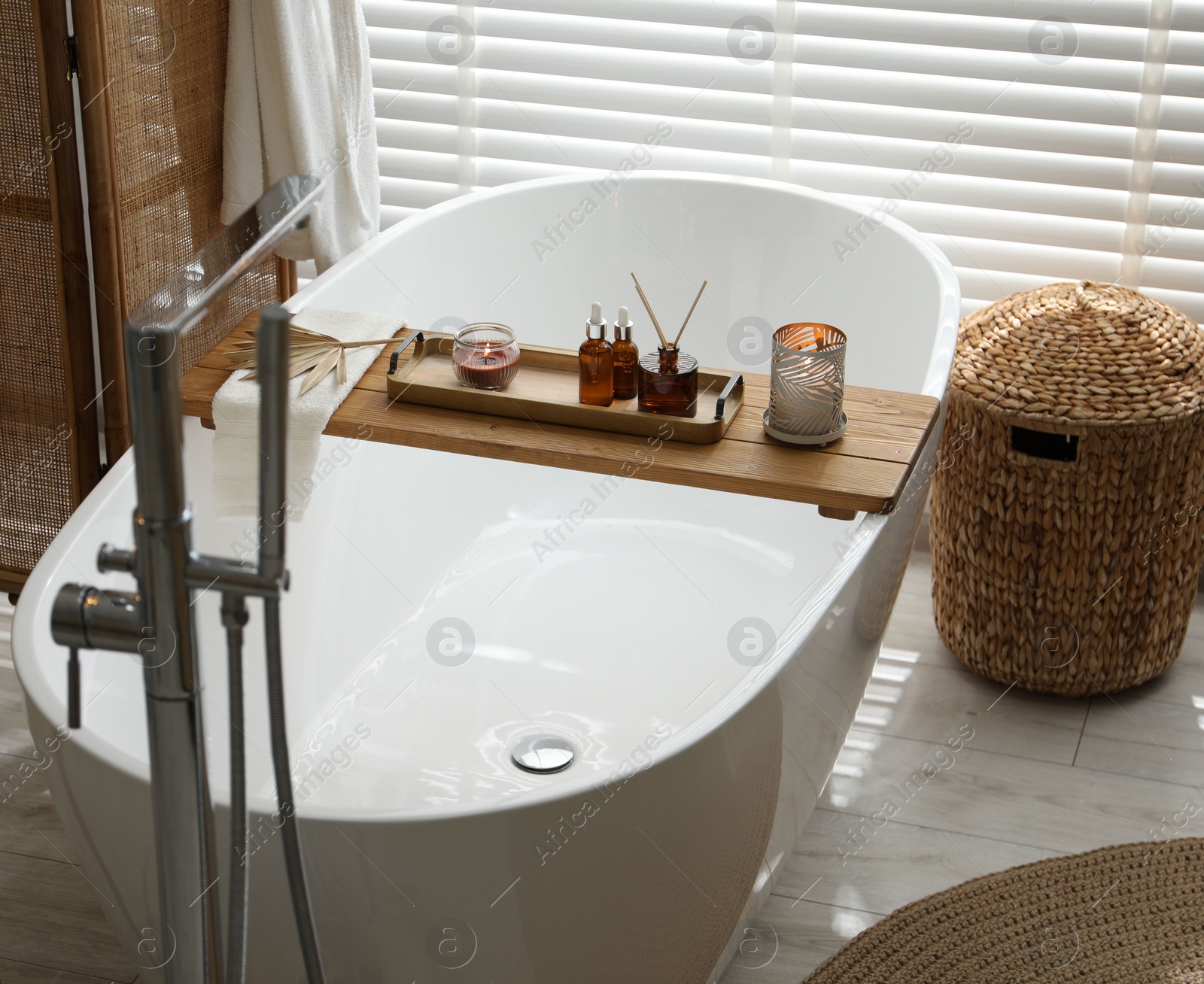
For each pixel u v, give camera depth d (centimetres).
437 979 126
